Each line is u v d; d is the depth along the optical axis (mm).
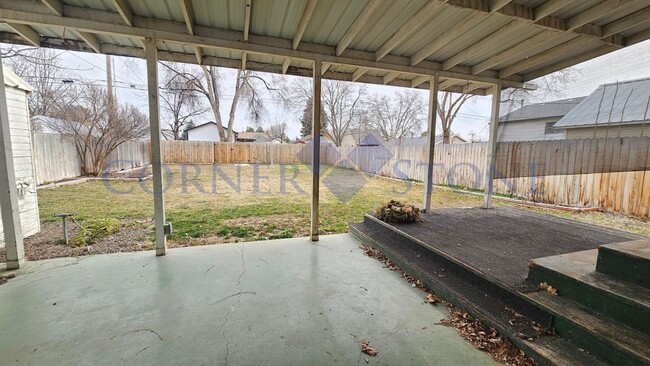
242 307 2217
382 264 3088
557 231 3426
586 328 1564
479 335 1866
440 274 2568
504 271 2273
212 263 3035
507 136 15961
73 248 3408
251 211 5453
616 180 5215
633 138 4973
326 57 3549
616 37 3219
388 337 1883
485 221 3908
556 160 6125
